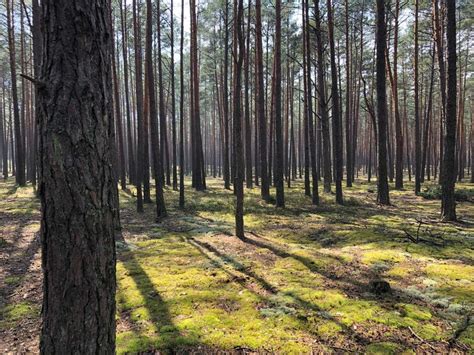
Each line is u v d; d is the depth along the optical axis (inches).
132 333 161.0
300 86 1333.7
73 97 84.0
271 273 240.7
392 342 147.3
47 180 84.0
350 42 1060.5
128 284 224.7
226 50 827.4
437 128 1601.9
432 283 210.1
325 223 422.6
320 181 1131.9
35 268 265.3
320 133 1152.2
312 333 157.2
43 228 85.9
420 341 147.5
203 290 211.3
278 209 534.6
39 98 85.2
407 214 471.8
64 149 83.3
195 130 834.2
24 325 177.0
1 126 1259.8
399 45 1101.1
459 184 965.8
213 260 276.7
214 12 1029.8
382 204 567.8
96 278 87.7
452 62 373.7
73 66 84.3
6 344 159.6
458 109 1071.6
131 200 671.1
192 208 557.9
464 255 265.7
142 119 680.4
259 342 150.7
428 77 1166.3
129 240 357.1
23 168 889.5
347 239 336.5
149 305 191.3
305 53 658.2
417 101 738.8
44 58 85.7
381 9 515.2
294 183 1061.1
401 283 214.2
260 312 179.3
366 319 167.2
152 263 271.7
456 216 428.5
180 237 365.1
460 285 205.8
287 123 1136.8
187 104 1782.7
